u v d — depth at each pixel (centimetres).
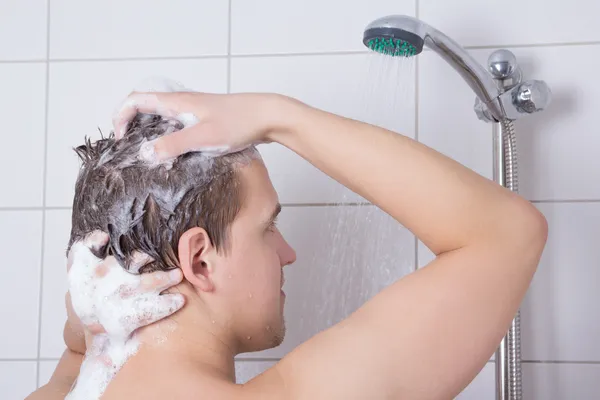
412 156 68
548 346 119
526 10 123
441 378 63
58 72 131
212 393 64
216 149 70
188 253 68
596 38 122
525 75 122
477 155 122
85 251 71
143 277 69
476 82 104
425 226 68
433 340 63
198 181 69
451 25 125
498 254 66
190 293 70
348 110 125
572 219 120
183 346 69
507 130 109
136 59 130
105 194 70
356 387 61
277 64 127
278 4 128
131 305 68
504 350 107
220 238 70
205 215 69
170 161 69
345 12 126
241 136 70
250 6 129
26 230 129
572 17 122
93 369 70
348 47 126
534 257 67
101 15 131
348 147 69
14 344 128
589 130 121
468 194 67
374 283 121
